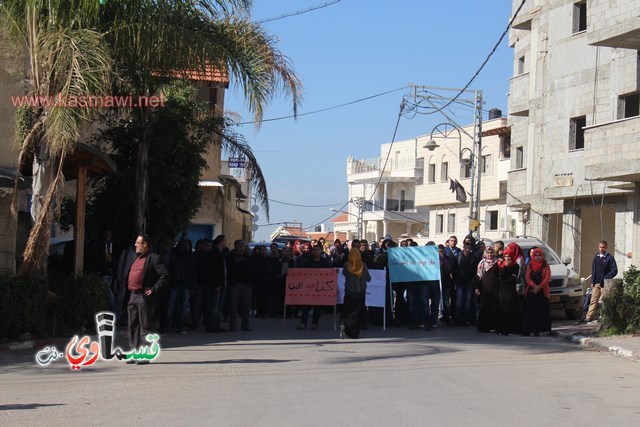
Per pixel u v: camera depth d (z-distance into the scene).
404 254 19.06
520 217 37.88
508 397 9.62
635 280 16.56
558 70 31.42
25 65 15.43
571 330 17.83
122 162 20.52
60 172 14.32
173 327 18.80
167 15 15.43
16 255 17.25
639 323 16.27
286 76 17.73
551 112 31.73
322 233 95.88
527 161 34.34
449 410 8.76
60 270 18.44
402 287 19.91
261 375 11.23
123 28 15.09
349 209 86.88
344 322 16.64
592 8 25.89
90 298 15.49
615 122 23.34
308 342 15.81
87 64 13.60
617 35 23.45
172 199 20.86
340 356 13.47
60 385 10.35
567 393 9.99
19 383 10.52
